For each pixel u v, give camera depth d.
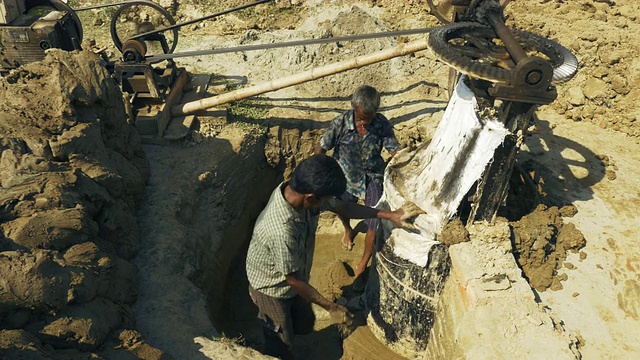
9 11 6.18
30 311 3.58
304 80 6.33
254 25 8.20
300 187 3.36
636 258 4.48
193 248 5.28
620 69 6.35
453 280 4.19
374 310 5.04
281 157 6.84
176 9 8.44
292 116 6.84
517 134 3.80
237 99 6.41
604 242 4.63
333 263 6.09
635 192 5.27
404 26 8.11
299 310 4.48
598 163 5.70
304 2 8.44
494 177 3.97
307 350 5.28
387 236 4.52
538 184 5.16
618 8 7.37
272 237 3.52
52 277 3.65
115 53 7.75
